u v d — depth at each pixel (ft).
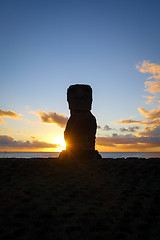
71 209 36.55
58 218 33.40
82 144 78.59
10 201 40.29
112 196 42.80
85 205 38.40
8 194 43.73
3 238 27.81
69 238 27.84
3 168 62.54
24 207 37.37
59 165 68.64
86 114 81.25
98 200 40.78
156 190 45.88
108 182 51.93
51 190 46.14
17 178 55.16
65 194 43.75
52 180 53.62
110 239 27.73
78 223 31.83
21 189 46.83
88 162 72.13
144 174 57.82
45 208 36.88
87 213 34.76
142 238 27.73
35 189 46.75
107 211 35.81
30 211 35.91
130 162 69.10
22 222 32.14
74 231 29.45
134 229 30.17
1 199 41.16
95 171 61.62
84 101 80.74
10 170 61.21
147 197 42.19
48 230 29.89
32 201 40.19
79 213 35.04
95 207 37.35
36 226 31.04
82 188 47.26
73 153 77.51
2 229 30.14
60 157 78.13
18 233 28.96
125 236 28.27
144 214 34.71
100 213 35.09
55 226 31.09
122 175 57.77
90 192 45.01
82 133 79.05
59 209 36.65
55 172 60.85
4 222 32.22
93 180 53.72
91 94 83.61
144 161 69.82
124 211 35.76
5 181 52.80
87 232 29.35
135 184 50.34
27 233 29.09
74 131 79.00
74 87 82.02
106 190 46.26
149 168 61.87
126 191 45.32
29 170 62.28
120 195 43.16
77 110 81.10
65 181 52.70
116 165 66.28
